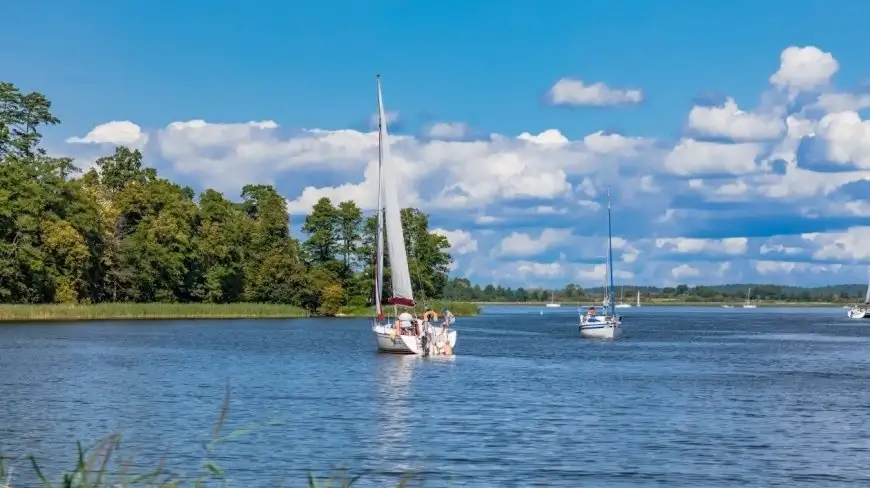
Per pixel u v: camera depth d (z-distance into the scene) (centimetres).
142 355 11031
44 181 19712
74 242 19338
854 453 5150
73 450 4972
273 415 6253
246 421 5988
